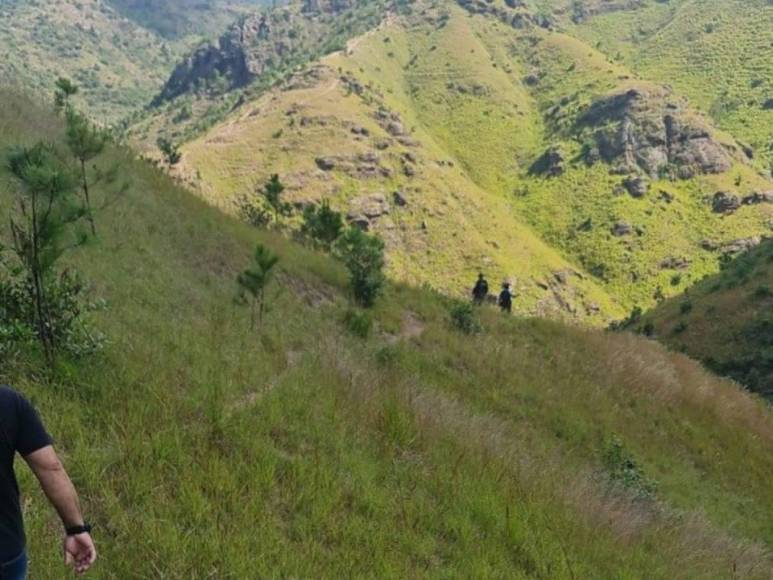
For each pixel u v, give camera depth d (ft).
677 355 76.74
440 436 27.96
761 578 31.94
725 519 43.78
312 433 22.52
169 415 18.78
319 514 17.95
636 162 548.31
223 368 24.72
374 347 43.73
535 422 45.44
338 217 74.18
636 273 471.62
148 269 34.35
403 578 17.12
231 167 490.08
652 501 36.73
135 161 58.70
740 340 168.14
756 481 53.21
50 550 12.37
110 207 41.01
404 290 63.46
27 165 18.62
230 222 56.65
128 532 14.08
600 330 75.41
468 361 50.06
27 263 19.07
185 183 67.05
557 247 508.53
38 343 18.80
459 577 18.13
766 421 67.05
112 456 16.24
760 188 512.22
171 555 13.91
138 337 23.79
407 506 20.63
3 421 7.75
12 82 62.18
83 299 24.59
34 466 8.05
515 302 428.15
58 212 19.19
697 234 491.31
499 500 23.82
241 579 14.24
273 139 521.24
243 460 18.63
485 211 509.76
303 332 38.60
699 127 554.05
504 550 20.83
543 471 30.14
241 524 16.08
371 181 497.05
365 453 23.16
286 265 51.55
